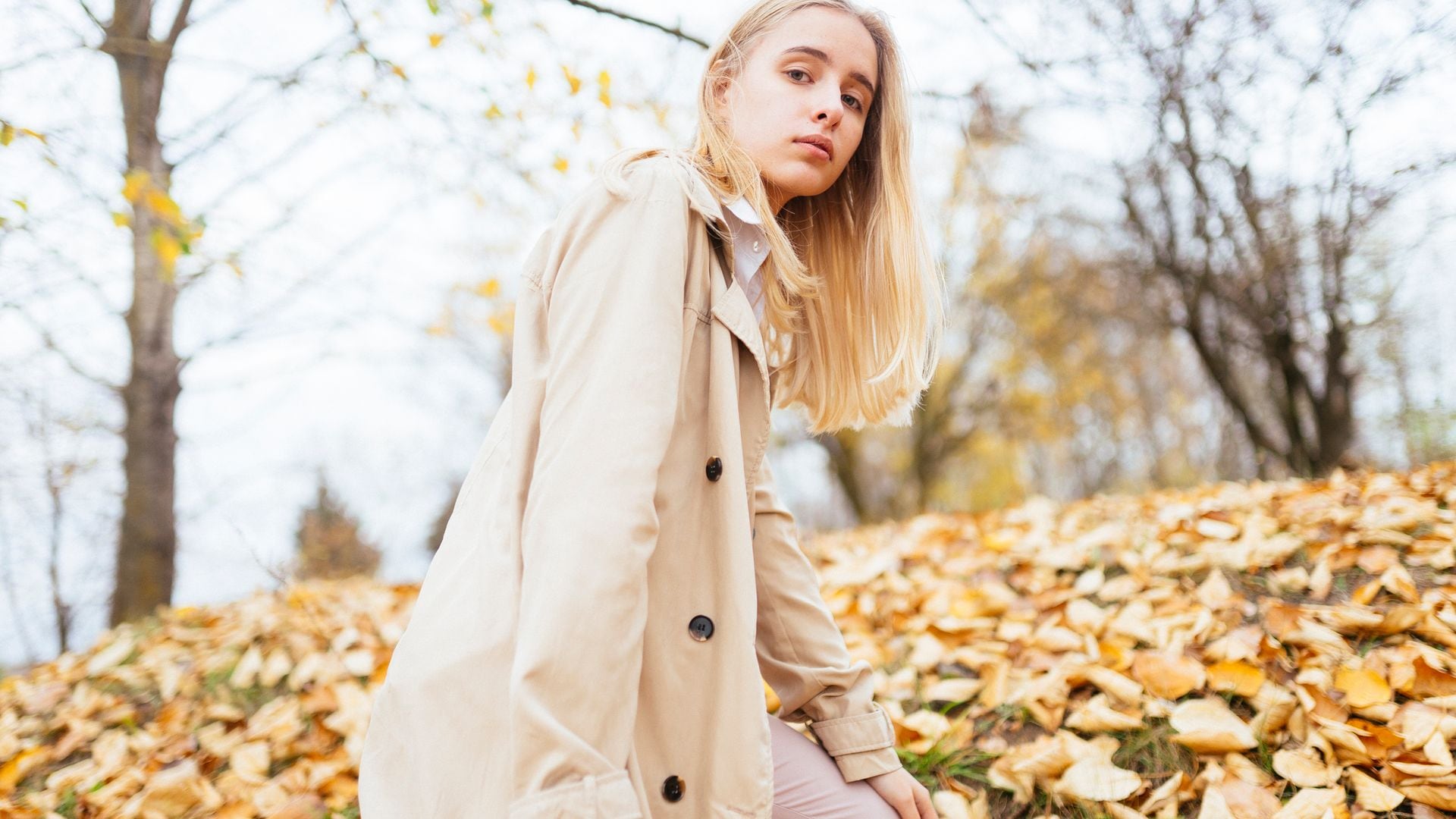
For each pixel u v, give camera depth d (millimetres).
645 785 1095
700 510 1164
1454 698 1742
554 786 907
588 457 1004
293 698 2682
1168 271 7160
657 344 1063
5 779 2453
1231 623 2199
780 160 1296
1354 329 6004
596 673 937
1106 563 2711
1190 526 2770
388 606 3555
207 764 2402
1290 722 1812
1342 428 6316
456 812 1037
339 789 2193
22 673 3617
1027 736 2045
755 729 1106
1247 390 8445
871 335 1538
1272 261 6059
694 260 1175
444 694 1087
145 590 5734
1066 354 12461
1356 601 2176
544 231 1245
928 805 1446
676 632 1132
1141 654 2080
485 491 1237
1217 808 1628
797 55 1295
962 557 3092
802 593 1488
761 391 1229
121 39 4039
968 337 13305
